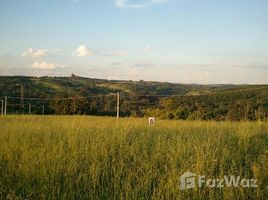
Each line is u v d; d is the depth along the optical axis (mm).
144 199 5371
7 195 5301
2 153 7730
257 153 8109
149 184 5812
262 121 11953
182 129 11797
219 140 8578
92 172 6258
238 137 9469
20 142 8656
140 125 12867
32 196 5441
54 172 6273
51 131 10477
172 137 9664
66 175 6203
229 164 7023
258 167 6590
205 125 13250
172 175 6023
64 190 5652
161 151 7715
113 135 9086
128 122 13109
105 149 7605
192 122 15266
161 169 6699
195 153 7281
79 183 6016
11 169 6543
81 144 8008
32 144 8414
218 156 7211
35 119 19125
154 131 11375
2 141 9031
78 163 6848
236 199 5477
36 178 6109
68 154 7320
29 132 10484
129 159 7273
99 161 7105
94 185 5789
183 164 6707
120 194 5434
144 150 7707
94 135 9250
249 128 10805
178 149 7441
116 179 6031
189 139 8812
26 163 6746
